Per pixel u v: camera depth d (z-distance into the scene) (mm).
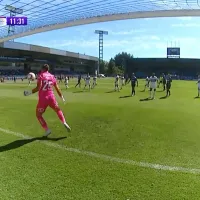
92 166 5172
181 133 7754
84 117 10133
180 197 3984
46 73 7320
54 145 6512
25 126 8547
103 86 36406
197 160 5523
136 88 32219
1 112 11289
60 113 7434
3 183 4387
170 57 103625
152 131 7949
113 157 5680
